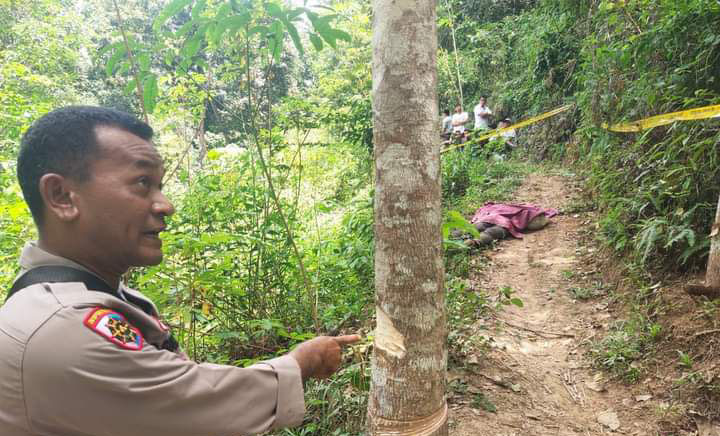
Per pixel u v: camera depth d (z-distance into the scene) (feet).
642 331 11.23
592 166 21.11
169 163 13.11
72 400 2.64
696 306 10.80
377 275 4.82
